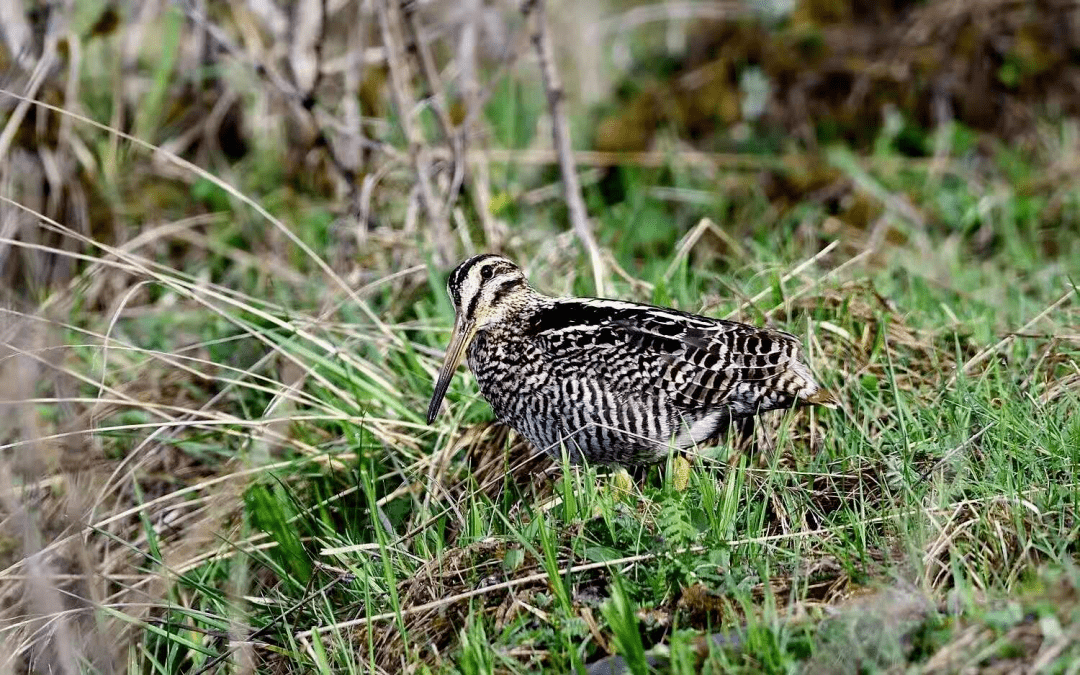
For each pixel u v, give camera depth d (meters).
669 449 9.16
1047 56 16.30
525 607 7.97
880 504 8.61
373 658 8.02
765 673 6.95
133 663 8.97
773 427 9.82
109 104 15.29
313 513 10.36
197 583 9.20
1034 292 12.63
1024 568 7.66
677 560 8.01
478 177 13.81
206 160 15.00
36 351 9.46
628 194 14.90
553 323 9.73
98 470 10.35
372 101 14.53
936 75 16.39
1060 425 8.92
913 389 9.91
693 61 17.47
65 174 13.80
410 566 8.94
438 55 17.22
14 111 13.55
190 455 11.27
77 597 8.88
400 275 11.47
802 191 15.10
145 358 11.58
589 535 8.55
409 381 10.96
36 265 13.34
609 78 18.11
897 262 13.05
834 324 10.64
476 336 10.05
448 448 10.19
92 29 14.13
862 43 16.73
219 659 8.66
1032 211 14.28
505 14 16.48
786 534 8.16
